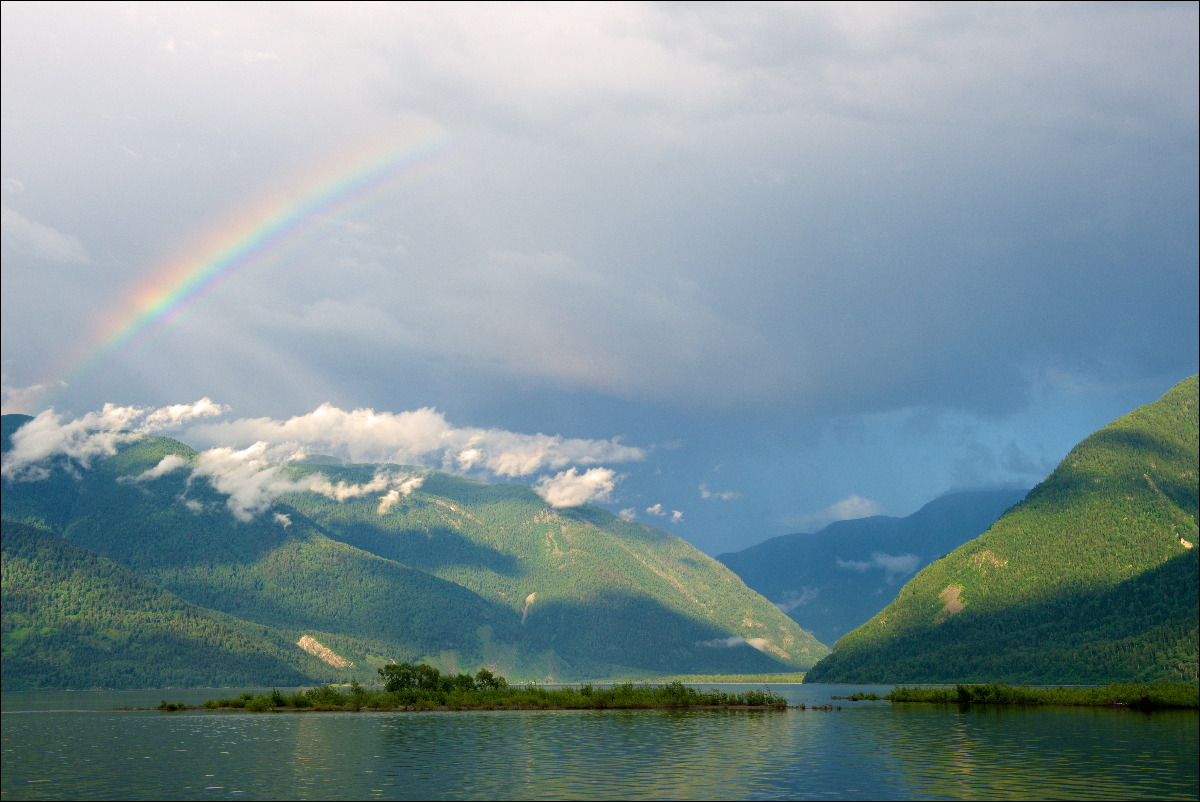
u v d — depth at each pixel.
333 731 146.38
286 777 90.69
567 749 114.12
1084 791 78.94
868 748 112.88
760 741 123.12
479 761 102.06
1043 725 145.25
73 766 101.94
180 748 121.12
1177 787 80.81
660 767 95.81
